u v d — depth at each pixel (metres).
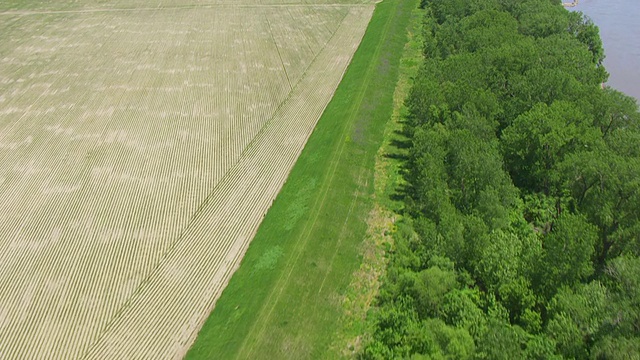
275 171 66.50
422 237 45.59
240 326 43.69
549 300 38.31
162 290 49.50
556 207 53.59
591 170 47.84
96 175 66.69
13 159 70.88
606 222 45.06
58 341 44.81
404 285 41.03
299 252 50.38
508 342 32.97
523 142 56.34
